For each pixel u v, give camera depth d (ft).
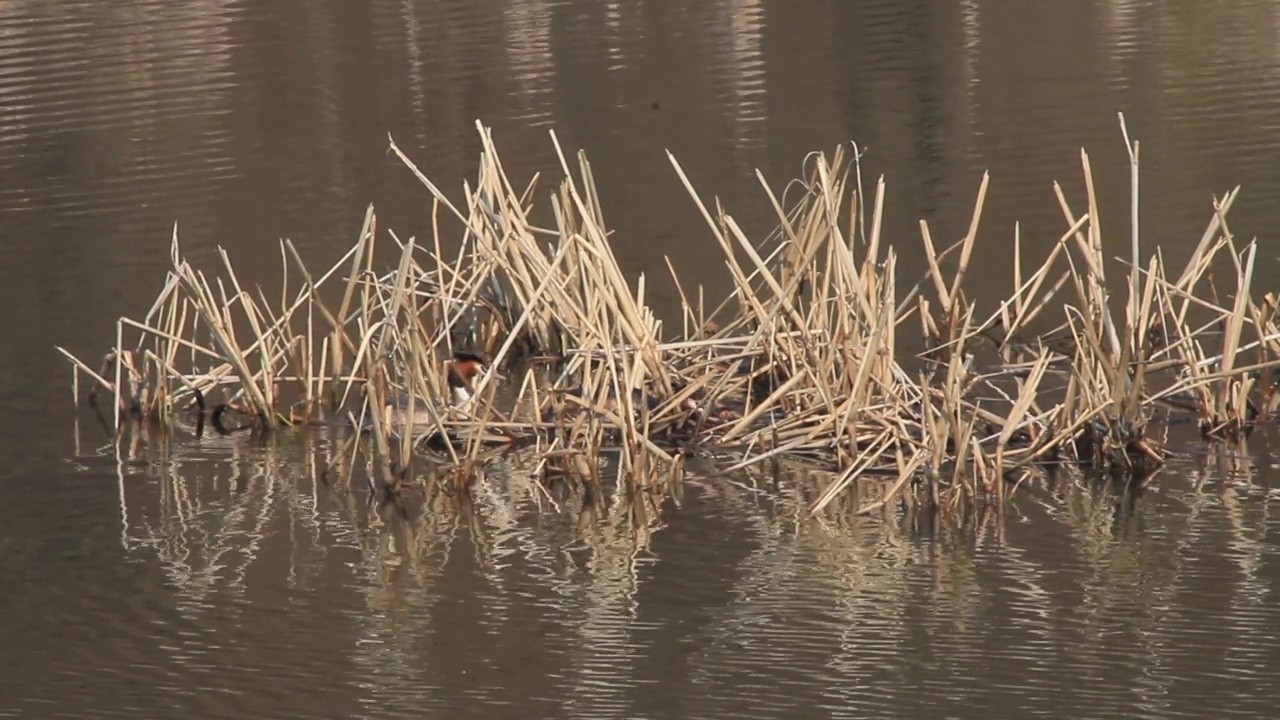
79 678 35.63
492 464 47.93
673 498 44.91
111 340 59.52
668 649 36.04
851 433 45.39
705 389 51.06
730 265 51.13
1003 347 54.39
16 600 39.70
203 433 51.37
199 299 53.26
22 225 73.20
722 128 84.94
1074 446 45.96
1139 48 97.40
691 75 94.94
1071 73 92.84
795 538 41.86
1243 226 66.08
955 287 54.85
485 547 41.98
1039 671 34.35
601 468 47.52
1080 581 38.58
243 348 59.36
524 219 52.08
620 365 50.62
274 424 51.72
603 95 91.50
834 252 48.78
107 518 44.52
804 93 90.79
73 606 39.27
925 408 44.14
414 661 35.86
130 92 92.89
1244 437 47.14
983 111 86.48
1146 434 47.78
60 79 95.40
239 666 35.86
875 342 44.98
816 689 33.96
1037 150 79.41
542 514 44.14
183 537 43.11
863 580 39.17
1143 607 37.06
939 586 38.63
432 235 70.03
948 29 104.12
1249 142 78.13
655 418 48.78
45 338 59.82
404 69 97.09
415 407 50.72
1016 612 37.17
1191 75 90.84
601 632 36.94
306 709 33.88
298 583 40.09
